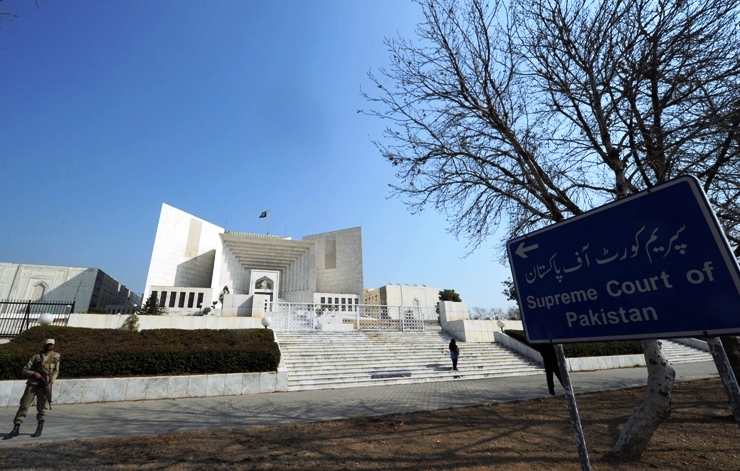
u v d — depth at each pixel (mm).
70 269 36656
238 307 20500
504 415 7273
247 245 43188
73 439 5824
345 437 5750
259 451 5055
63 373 9953
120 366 10492
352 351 16047
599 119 6812
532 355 17062
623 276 2371
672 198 2168
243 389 11000
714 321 1890
